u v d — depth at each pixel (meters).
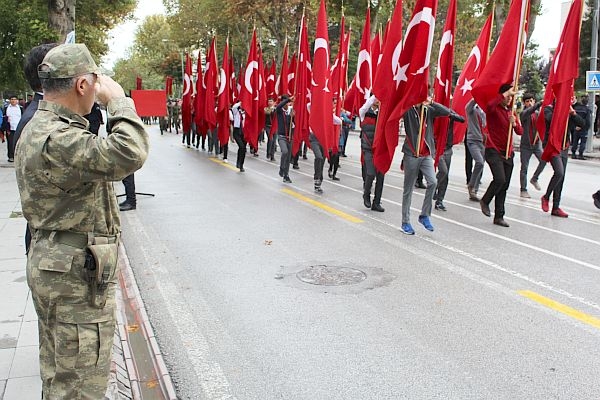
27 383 3.79
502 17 22.30
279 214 10.12
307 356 4.54
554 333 4.97
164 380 4.11
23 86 18.95
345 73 16.20
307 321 5.23
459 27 38.97
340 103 14.71
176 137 33.00
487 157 9.35
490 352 4.59
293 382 4.12
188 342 4.82
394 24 8.95
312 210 10.52
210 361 4.47
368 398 3.89
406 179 8.64
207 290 6.11
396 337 4.88
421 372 4.25
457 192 12.91
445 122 9.70
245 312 5.47
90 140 2.57
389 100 8.75
